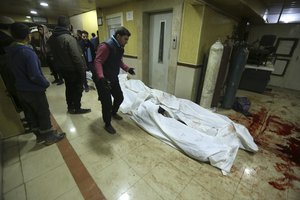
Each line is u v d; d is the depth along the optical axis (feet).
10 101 5.88
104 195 4.10
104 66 5.73
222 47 7.77
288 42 14.84
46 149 5.65
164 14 9.93
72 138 6.31
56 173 4.69
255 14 10.99
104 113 6.25
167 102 8.20
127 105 8.58
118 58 5.91
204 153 5.18
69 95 7.75
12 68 4.56
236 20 12.76
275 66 15.99
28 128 6.72
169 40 10.22
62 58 6.50
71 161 5.16
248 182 4.66
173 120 6.84
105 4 12.41
